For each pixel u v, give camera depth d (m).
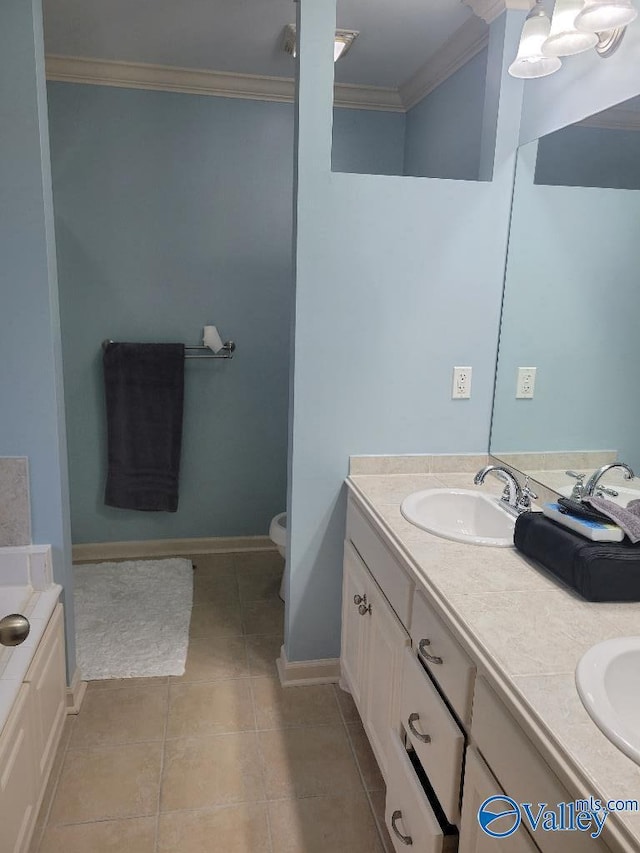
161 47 2.62
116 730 2.02
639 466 1.60
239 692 2.23
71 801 1.74
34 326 1.82
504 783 1.00
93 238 2.99
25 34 1.68
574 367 1.80
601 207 1.65
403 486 2.04
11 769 1.37
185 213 3.05
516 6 1.91
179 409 3.16
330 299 2.00
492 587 1.30
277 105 3.03
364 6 2.20
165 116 2.94
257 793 1.79
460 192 2.01
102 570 3.16
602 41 1.62
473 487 2.04
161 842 1.62
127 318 3.10
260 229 3.14
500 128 2.00
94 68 2.79
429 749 1.32
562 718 0.89
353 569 2.02
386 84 2.98
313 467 2.12
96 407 3.16
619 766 0.80
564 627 1.15
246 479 3.40
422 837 1.30
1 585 1.88
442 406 2.15
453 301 2.08
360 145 3.15
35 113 1.72
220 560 3.33
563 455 1.87
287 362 3.31
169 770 1.86
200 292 3.14
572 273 1.80
